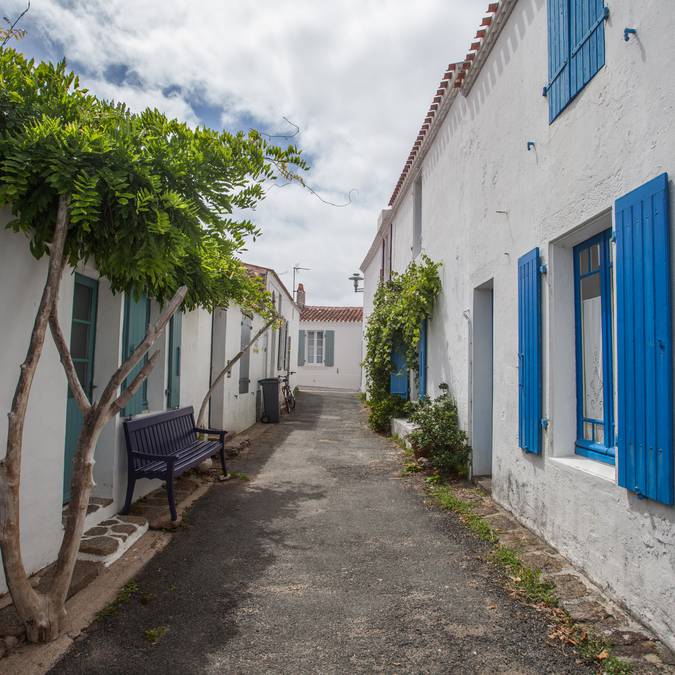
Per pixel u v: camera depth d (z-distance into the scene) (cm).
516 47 555
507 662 295
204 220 405
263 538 495
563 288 469
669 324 303
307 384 2831
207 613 350
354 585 395
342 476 753
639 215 333
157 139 378
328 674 284
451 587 391
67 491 483
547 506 465
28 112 336
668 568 303
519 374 519
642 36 336
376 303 1262
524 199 527
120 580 394
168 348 670
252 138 426
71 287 411
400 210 1373
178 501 604
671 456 299
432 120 936
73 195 299
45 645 303
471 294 706
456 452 708
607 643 307
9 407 344
